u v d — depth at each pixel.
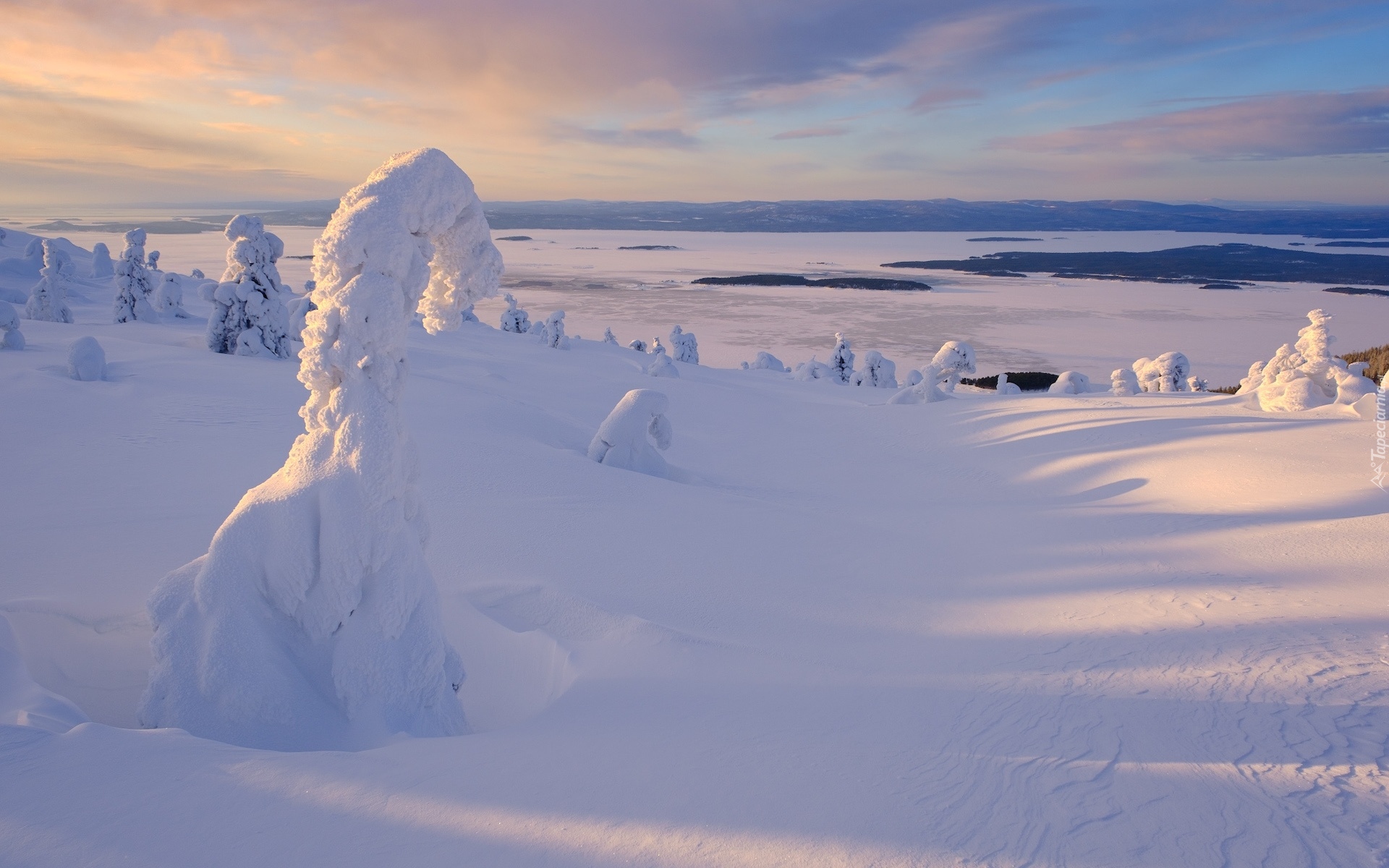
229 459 11.13
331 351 4.77
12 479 9.52
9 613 5.67
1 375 15.72
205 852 2.69
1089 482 14.87
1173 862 2.62
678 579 7.64
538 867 2.63
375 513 4.71
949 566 8.69
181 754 3.46
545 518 9.37
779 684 4.97
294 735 4.35
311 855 2.69
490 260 5.44
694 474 16.34
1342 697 3.99
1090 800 3.07
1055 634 5.81
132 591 6.15
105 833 2.78
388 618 4.71
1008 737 3.77
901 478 18.19
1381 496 9.85
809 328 123.94
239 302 24.73
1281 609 5.82
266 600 4.70
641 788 3.27
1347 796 3.01
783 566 8.41
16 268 48.81
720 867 2.62
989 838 2.79
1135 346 97.94
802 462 21.47
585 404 29.31
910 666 5.27
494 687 6.18
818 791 3.21
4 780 3.11
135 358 20.94
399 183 4.91
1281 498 10.58
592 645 5.97
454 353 40.38
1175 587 6.90
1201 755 3.44
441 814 3.00
